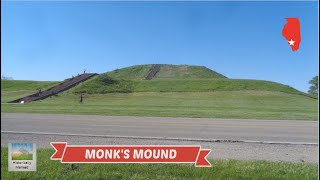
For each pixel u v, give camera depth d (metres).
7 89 72.56
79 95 59.72
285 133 14.55
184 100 53.47
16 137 12.84
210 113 25.59
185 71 123.56
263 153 9.99
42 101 49.97
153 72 120.69
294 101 53.75
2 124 17.34
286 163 8.06
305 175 6.70
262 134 14.20
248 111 28.89
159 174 6.71
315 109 33.97
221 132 14.80
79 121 19.03
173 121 19.47
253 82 76.69
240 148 10.80
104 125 17.17
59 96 57.78
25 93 63.09
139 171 6.86
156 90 67.62
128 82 74.75
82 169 6.90
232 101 51.78
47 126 16.58
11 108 30.33
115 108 31.22
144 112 26.11
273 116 23.52
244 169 7.18
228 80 79.81
